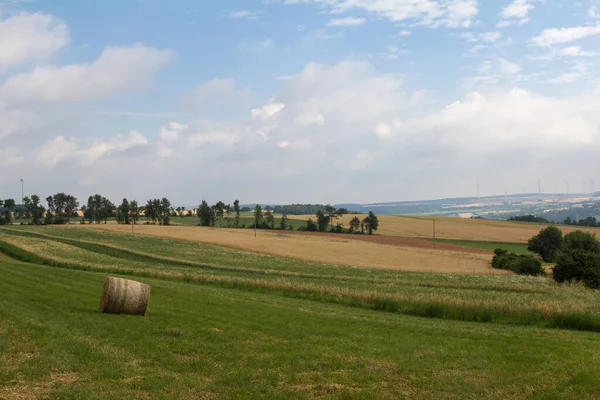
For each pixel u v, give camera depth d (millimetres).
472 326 20703
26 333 12844
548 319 22312
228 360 11422
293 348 12758
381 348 13352
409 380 10438
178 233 96438
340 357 11984
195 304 21016
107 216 148625
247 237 93875
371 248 84625
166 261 57812
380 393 9531
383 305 26812
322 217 130000
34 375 9656
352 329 16625
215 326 15367
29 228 95062
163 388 9328
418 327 18125
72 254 57625
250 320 17297
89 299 20078
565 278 48969
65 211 166750
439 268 65688
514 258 68938
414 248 88688
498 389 9961
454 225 139250
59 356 10945
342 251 79312
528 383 10312
